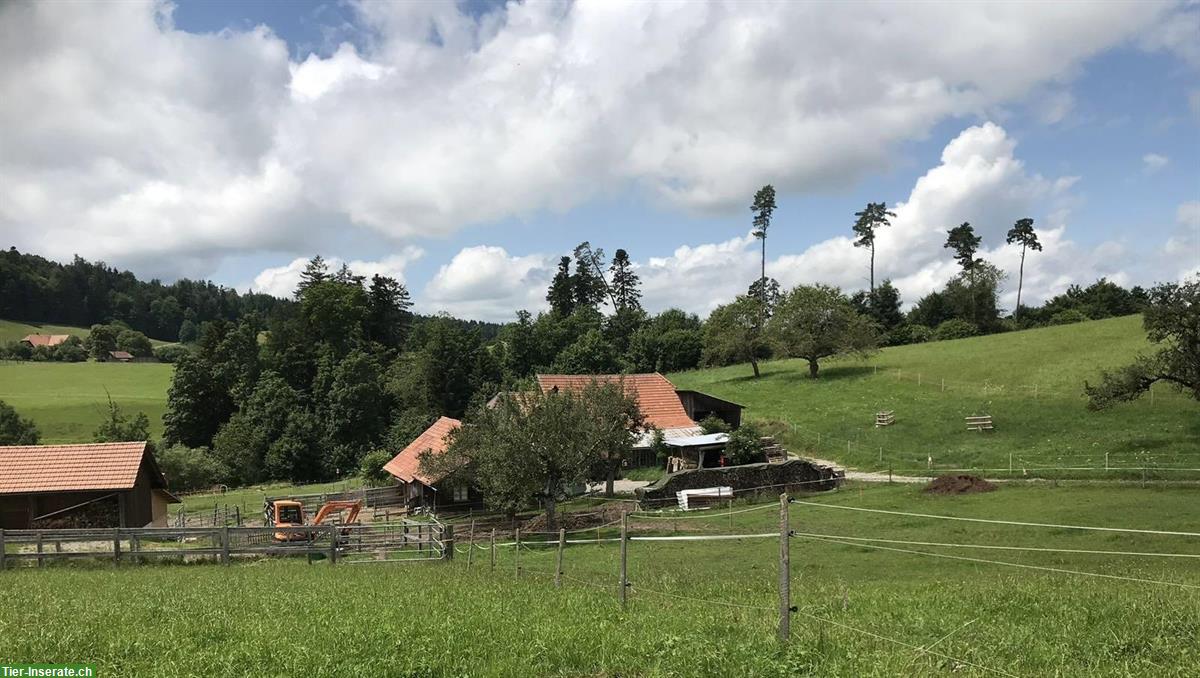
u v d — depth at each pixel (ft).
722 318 293.02
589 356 320.70
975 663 25.84
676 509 125.08
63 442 264.52
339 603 42.91
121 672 27.84
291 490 216.54
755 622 32.91
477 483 119.34
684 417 187.42
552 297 437.17
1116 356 208.13
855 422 190.49
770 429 195.52
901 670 24.47
